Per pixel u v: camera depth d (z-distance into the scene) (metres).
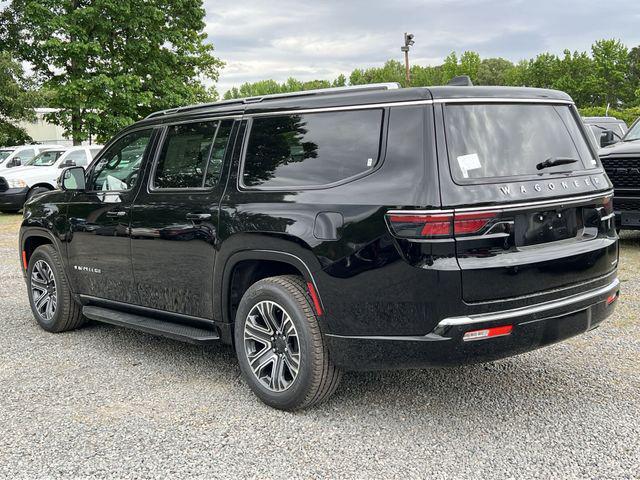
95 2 27.81
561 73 98.69
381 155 3.62
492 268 3.38
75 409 4.14
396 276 3.44
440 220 3.33
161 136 5.01
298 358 3.89
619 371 4.63
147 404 4.21
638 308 6.24
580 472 3.20
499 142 3.63
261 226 3.99
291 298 3.88
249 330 4.15
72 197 5.68
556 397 4.18
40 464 3.40
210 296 4.43
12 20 28.59
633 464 3.27
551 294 3.61
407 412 3.99
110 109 29.11
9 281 8.65
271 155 4.17
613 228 4.20
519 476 3.17
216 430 3.78
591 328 3.92
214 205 4.35
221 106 4.66
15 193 16.80
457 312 3.35
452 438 3.61
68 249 5.70
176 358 5.19
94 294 5.54
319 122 3.97
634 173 8.38
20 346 5.62
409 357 3.48
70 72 28.72
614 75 92.81
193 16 32.34
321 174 3.86
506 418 3.87
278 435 3.70
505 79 118.12
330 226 3.67
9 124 27.11
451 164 3.43
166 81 31.28
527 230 3.56
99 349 5.48
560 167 3.83
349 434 3.70
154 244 4.80
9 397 4.37
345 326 3.67
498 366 4.79
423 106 3.54
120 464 3.38
